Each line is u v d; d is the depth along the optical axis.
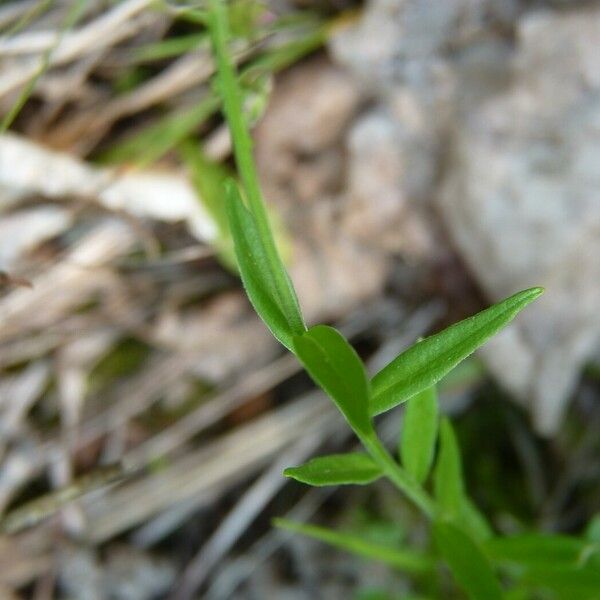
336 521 0.18
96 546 0.17
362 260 0.17
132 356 0.17
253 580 0.18
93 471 0.16
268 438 0.17
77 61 0.15
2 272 0.13
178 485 0.17
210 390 0.18
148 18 0.15
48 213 0.16
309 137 0.17
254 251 0.08
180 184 0.16
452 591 0.17
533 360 0.16
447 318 0.17
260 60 0.15
